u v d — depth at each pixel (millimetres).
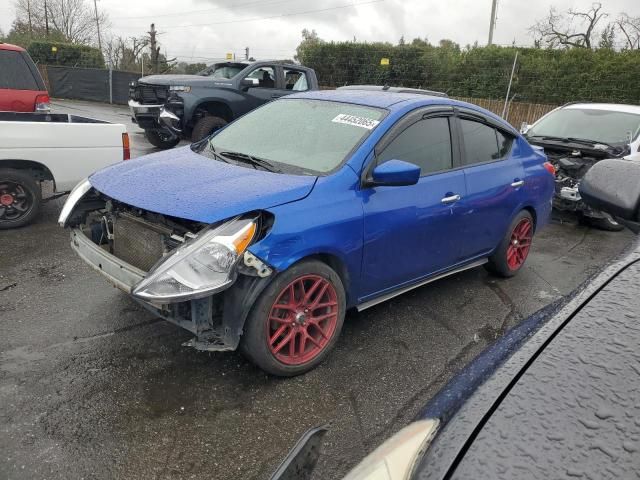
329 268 3244
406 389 3221
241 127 4289
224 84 10609
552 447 1090
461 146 4270
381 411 2994
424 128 3953
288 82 11859
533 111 18812
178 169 3516
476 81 20828
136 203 3027
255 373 3271
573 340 1403
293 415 2910
